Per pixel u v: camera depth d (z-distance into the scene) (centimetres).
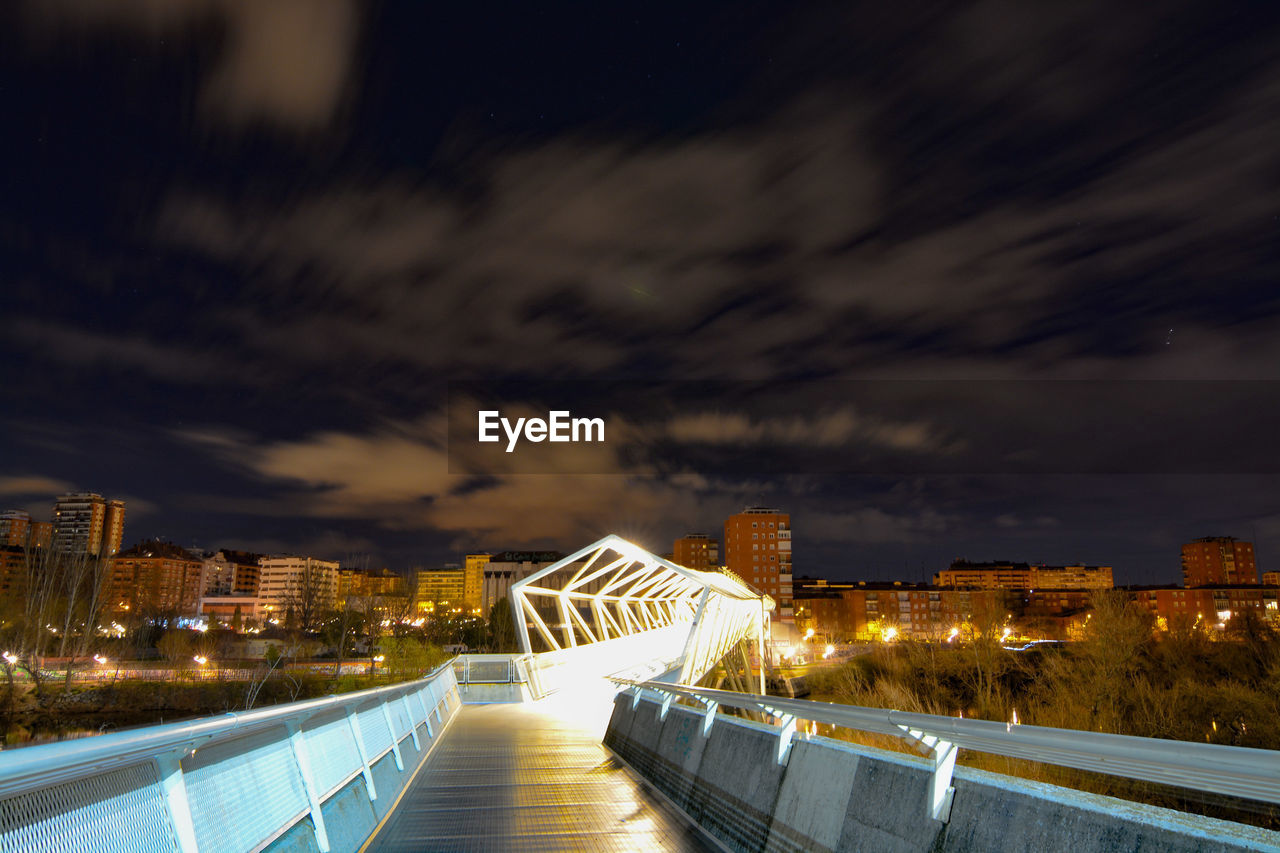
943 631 11325
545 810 837
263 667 6400
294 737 568
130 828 312
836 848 493
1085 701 4069
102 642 7344
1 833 242
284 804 511
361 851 659
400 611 10206
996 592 12600
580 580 3947
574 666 3703
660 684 1099
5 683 5638
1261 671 4756
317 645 8994
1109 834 302
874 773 482
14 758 209
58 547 6712
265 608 16550
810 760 577
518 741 1518
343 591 16125
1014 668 5325
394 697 1078
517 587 3650
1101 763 308
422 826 759
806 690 7325
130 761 292
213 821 393
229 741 447
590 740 1535
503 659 3547
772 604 6538
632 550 3519
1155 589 14012
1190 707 3644
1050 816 334
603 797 913
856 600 14038
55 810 269
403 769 1023
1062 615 13100
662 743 1019
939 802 407
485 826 759
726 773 739
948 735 402
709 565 17625
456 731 1736
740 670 6256
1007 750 362
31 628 6169
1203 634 5575
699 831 743
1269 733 3181
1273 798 240
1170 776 279
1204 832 268
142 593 10669
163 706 5478
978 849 367
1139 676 4166
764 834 614
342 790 677
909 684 5697
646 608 6925
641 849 675
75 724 5081
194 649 7644
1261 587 13675
